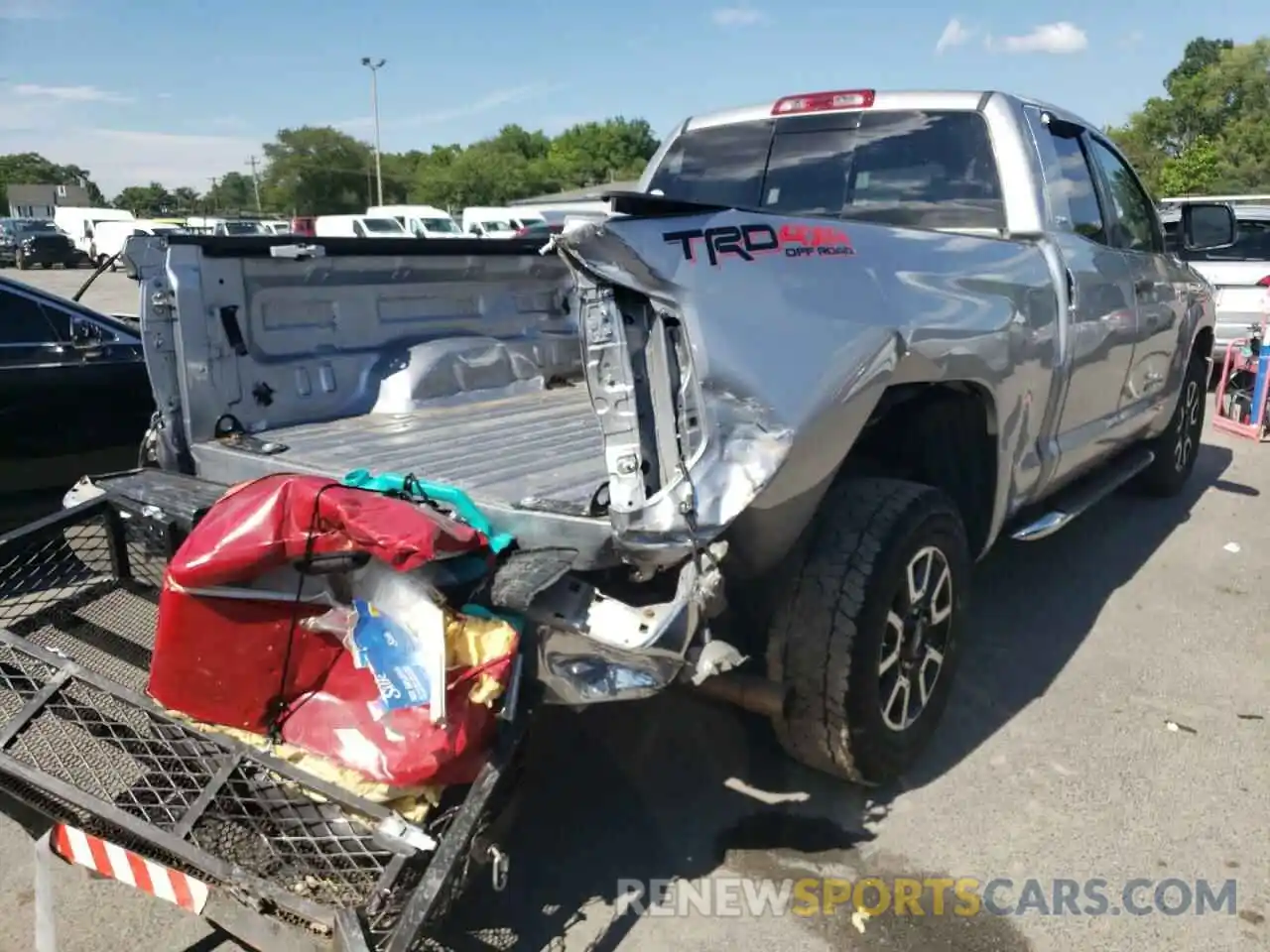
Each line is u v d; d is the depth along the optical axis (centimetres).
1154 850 305
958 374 319
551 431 382
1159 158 6838
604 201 245
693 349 242
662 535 241
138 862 230
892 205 429
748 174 462
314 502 231
